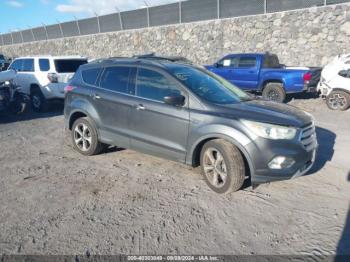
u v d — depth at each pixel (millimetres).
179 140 4941
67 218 4094
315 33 14516
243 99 5293
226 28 17516
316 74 11836
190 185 5008
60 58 11141
